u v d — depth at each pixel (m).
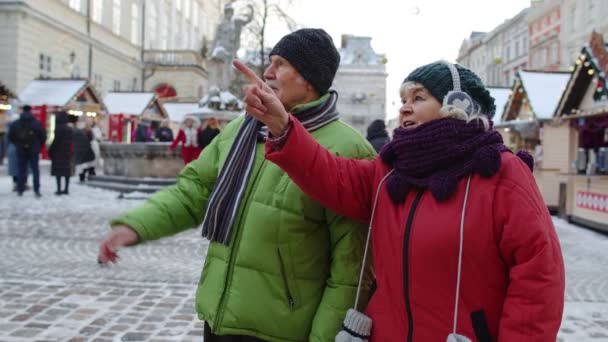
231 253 1.94
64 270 5.90
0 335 3.87
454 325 1.58
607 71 10.62
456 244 1.58
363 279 1.92
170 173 14.80
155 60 46.31
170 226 2.08
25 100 24.83
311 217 1.92
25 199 12.22
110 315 4.42
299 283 1.92
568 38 40.59
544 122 13.88
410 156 1.69
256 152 1.98
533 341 1.47
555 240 1.57
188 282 5.57
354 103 69.06
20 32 27.47
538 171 14.33
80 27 34.69
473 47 67.31
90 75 36.22
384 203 1.77
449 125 1.63
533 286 1.50
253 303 1.89
